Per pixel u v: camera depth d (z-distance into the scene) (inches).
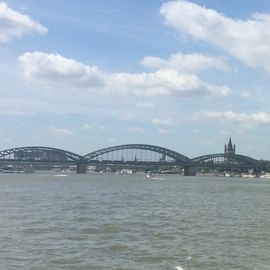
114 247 1505.9
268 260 1343.5
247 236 1776.6
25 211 2659.9
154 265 1270.9
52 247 1487.5
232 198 4333.2
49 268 1215.6
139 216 2455.7
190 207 3142.2
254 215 2615.7
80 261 1300.4
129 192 5123.0
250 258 1369.3
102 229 1909.4
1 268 1200.2
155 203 3454.7
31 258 1322.6
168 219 2335.1
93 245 1537.9
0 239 1615.4
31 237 1670.8
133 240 1651.1
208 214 2640.3
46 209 2805.1
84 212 2632.9
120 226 2015.3
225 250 1486.2
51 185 6771.7
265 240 1686.8
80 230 1872.5
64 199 3769.7
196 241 1651.1
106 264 1273.4
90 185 6939.0
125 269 1222.9
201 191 5718.5
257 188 7160.4
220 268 1245.7
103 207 3002.0
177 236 1758.1
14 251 1412.4
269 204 3550.7
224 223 2197.3
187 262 1309.1
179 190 5856.3
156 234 1801.2
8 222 2108.8
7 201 3484.3
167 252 1441.9
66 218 2298.2
